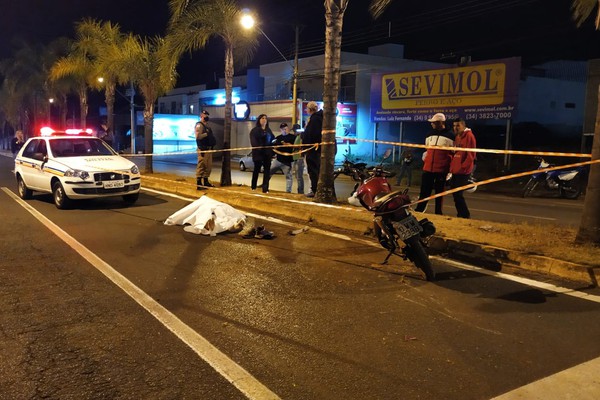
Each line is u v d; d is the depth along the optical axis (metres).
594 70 21.72
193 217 8.85
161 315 4.89
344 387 3.57
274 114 34.97
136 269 6.43
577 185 16.50
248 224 8.50
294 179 19.55
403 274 6.18
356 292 5.55
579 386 3.58
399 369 3.83
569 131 32.53
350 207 9.82
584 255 6.16
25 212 10.77
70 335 4.43
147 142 18.92
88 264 6.66
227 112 14.45
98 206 11.60
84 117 37.75
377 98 30.28
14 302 5.24
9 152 48.00
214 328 4.59
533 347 4.20
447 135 9.12
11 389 3.53
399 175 21.47
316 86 35.47
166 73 16.92
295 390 3.53
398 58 35.88
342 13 9.80
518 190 19.14
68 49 34.94
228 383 3.62
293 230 8.69
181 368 3.84
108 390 3.53
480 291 5.55
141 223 9.45
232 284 5.83
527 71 34.97
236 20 14.15
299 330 4.55
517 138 30.77
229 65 14.55
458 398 3.43
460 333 4.48
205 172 13.58
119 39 21.52
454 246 6.95
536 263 6.18
